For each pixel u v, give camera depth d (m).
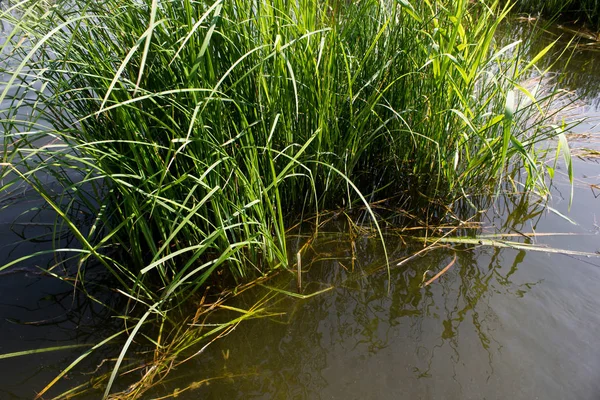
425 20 2.11
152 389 1.48
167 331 1.69
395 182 2.43
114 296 1.83
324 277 1.95
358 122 2.17
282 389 1.49
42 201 2.31
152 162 1.79
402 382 1.50
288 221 2.23
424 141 2.25
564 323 1.67
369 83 2.13
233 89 1.80
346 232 2.20
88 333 1.67
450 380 1.50
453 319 1.73
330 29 1.66
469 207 2.38
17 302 1.78
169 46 1.67
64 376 1.51
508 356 1.56
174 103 1.58
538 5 5.67
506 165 2.54
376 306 1.81
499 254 2.05
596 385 1.44
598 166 2.70
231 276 1.92
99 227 2.16
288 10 1.88
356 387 1.49
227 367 1.57
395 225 2.25
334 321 1.75
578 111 3.42
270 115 1.86
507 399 1.42
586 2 5.21
